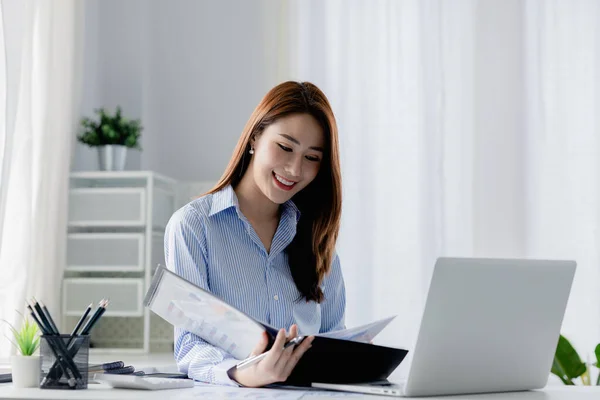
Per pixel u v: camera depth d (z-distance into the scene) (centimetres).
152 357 337
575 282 373
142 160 398
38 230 330
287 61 393
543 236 377
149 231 352
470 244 379
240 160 166
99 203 355
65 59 355
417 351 115
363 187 385
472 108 384
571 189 377
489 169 382
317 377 130
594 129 377
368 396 118
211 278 161
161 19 402
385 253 381
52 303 339
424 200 381
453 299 116
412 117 385
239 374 130
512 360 128
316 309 171
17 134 312
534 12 383
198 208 163
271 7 395
